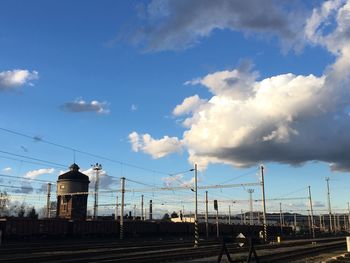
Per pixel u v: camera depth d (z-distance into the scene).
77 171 132.75
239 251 45.94
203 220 162.25
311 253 44.34
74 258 35.41
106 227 83.81
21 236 67.94
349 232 170.12
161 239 86.88
